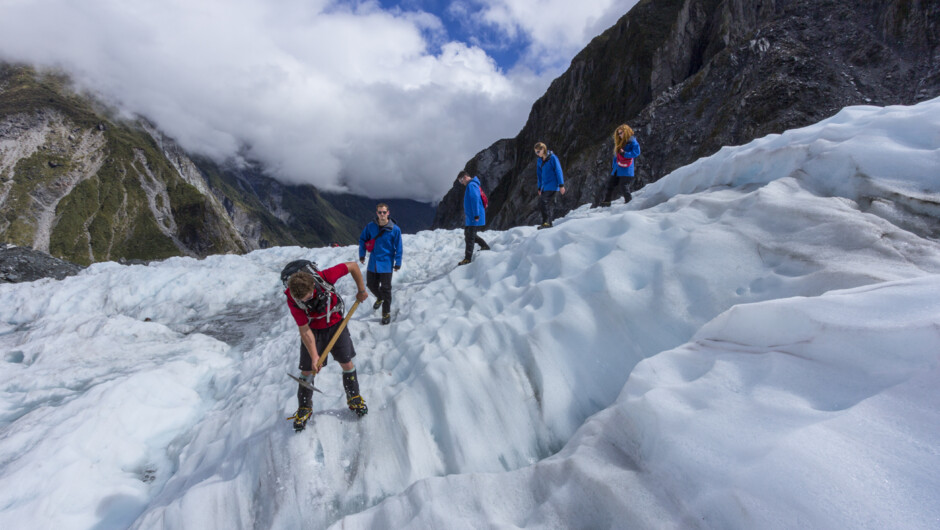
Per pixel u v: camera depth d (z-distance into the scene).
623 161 7.83
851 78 30.53
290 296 3.35
